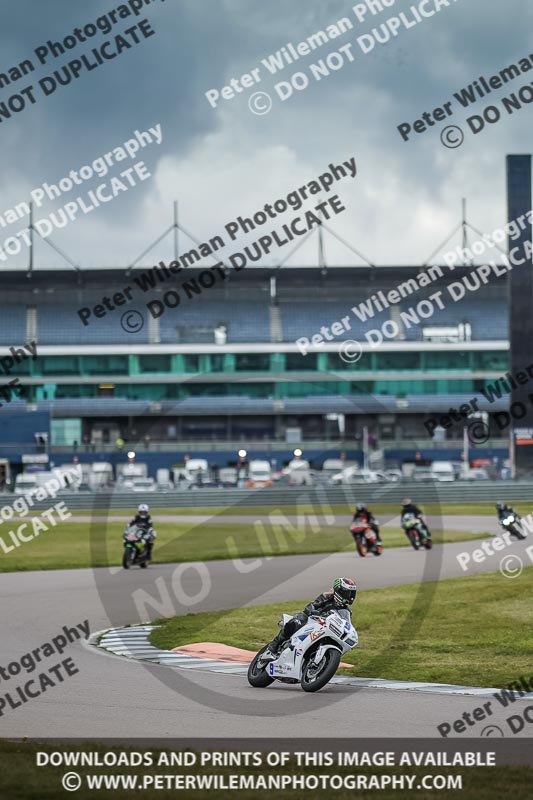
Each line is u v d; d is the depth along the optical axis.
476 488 176.75
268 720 32.31
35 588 73.12
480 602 62.19
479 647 48.12
